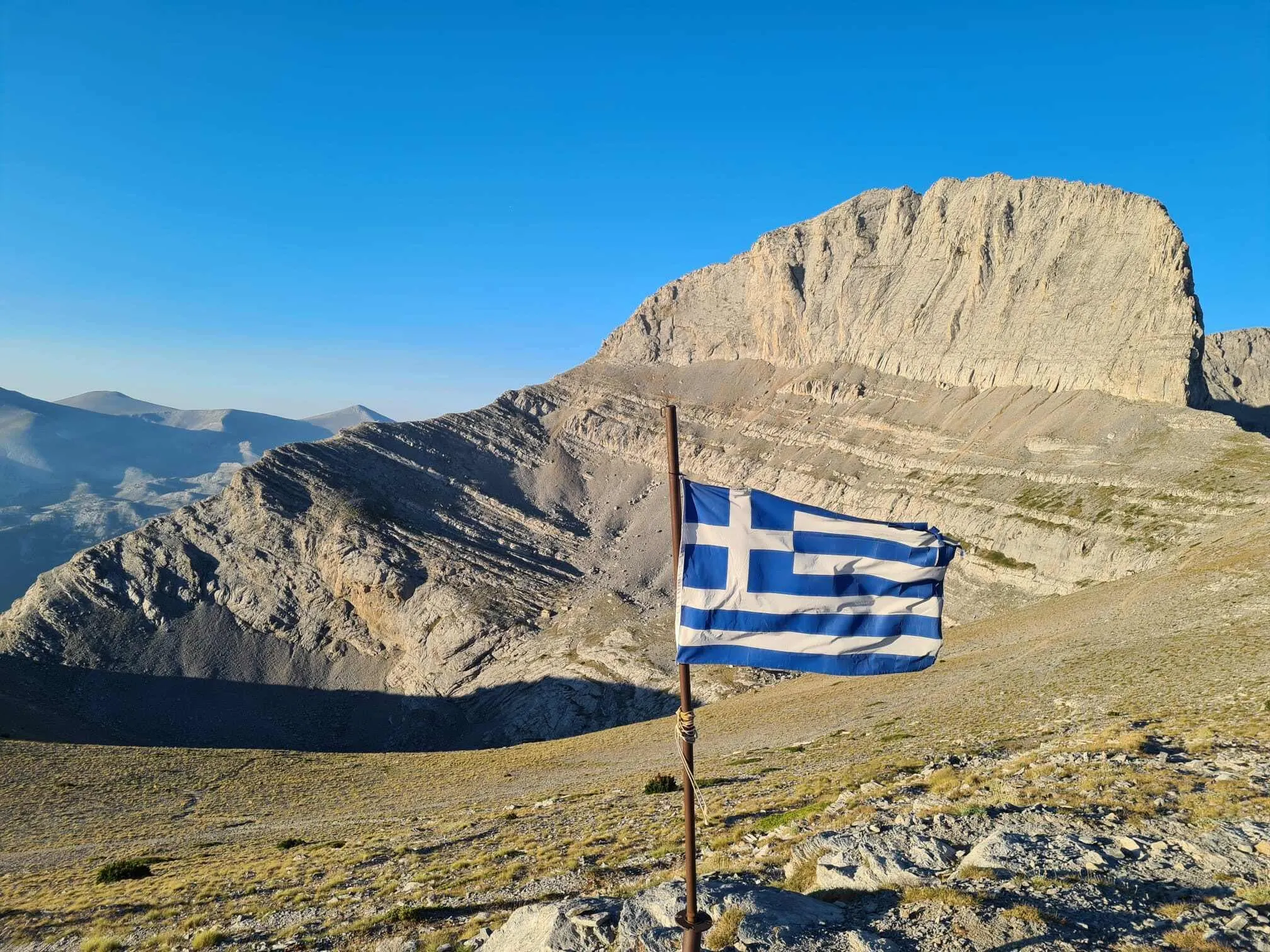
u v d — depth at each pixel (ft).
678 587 30.71
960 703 151.12
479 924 49.57
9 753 240.12
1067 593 389.60
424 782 212.02
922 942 30.19
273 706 569.64
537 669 540.52
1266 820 42.01
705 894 36.78
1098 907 31.83
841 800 71.31
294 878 83.05
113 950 62.34
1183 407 477.36
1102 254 603.67
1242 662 124.36
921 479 581.94
